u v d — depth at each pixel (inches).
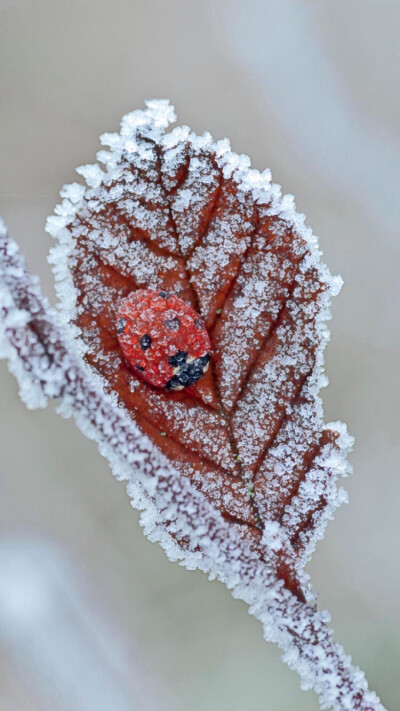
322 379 5.4
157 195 5.4
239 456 5.4
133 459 5.3
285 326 5.4
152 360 5.3
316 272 5.4
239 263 5.4
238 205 5.4
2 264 5.2
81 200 5.4
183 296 5.4
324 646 5.3
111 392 5.3
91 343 5.3
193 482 5.3
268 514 5.3
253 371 5.4
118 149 5.4
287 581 5.3
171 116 5.4
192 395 5.4
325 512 5.4
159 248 5.4
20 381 5.2
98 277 5.4
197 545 5.3
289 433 5.4
